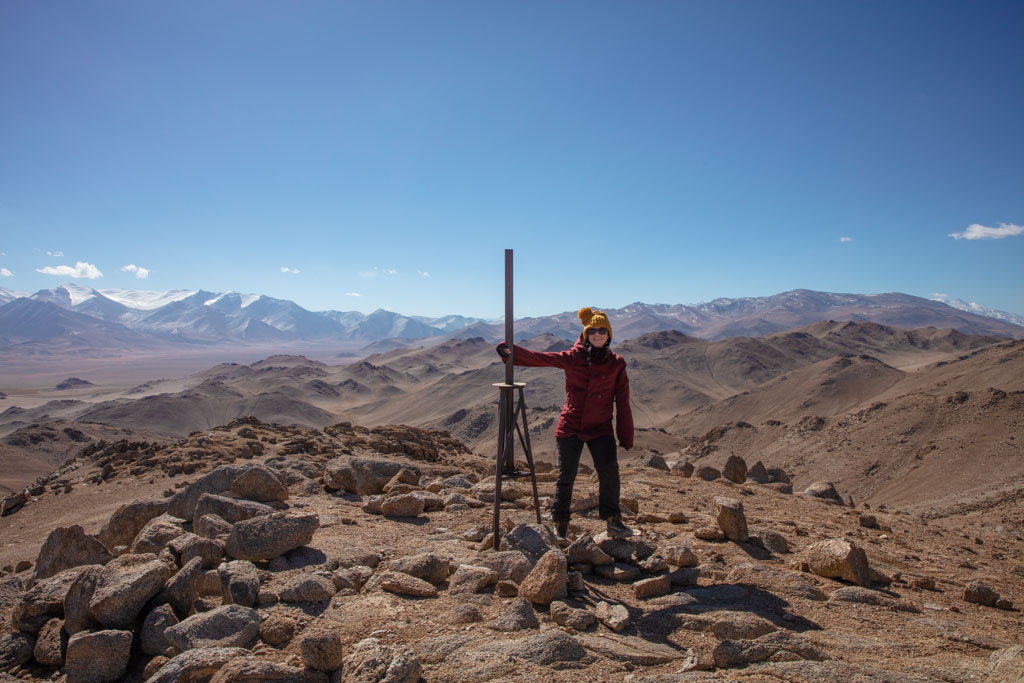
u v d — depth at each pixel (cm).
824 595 562
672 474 1398
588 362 659
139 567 506
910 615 534
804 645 421
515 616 472
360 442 1789
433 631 462
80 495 1691
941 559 816
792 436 10644
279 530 609
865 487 8169
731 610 505
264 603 512
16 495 1762
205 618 450
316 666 386
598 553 600
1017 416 8219
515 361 671
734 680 373
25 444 9169
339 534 723
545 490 996
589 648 426
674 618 488
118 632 444
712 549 687
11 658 480
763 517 947
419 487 1017
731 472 1437
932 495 7100
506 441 680
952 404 9344
